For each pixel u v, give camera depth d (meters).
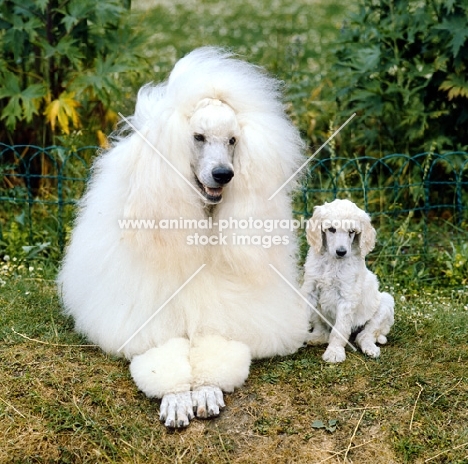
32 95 5.98
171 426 3.53
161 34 10.99
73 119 5.98
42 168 6.20
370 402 3.75
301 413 3.68
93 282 4.05
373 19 6.88
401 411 3.69
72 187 6.03
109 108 6.47
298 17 12.57
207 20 12.29
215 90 3.60
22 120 6.54
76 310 4.30
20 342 4.21
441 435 3.56
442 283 5.40
